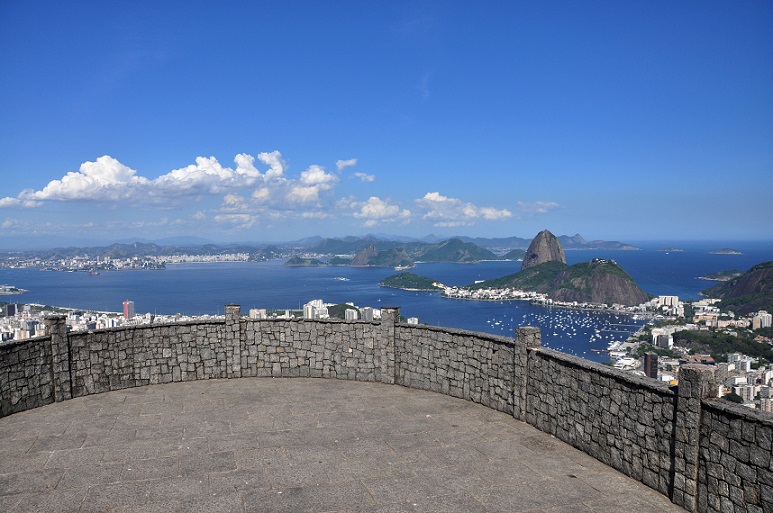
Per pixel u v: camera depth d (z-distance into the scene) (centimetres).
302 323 1091
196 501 540
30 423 790
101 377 964
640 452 593
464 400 922
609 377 641
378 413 848
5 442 707
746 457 470
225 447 695
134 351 1008
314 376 1091
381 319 1044
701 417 516
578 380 694
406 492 567
